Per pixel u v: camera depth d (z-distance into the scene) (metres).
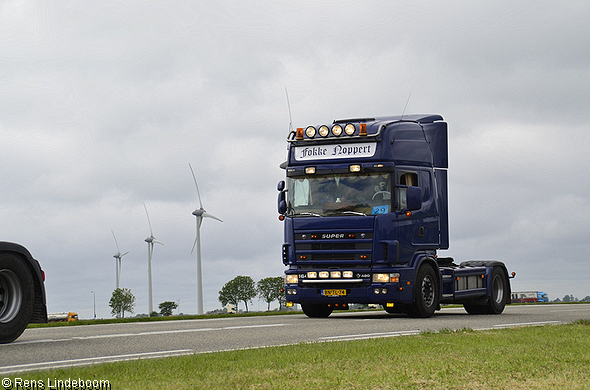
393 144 14.08
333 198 14.03
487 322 12.35
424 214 14.55
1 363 6.81
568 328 9.94
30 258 9.18
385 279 13.56
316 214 14.08
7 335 8.80
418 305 14.08
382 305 13.99
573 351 7.15
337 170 14.07
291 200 14.42
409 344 7.72
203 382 5.40
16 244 9.04
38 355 7.41
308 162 14.36
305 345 7.63
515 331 9.55
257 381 5.44
